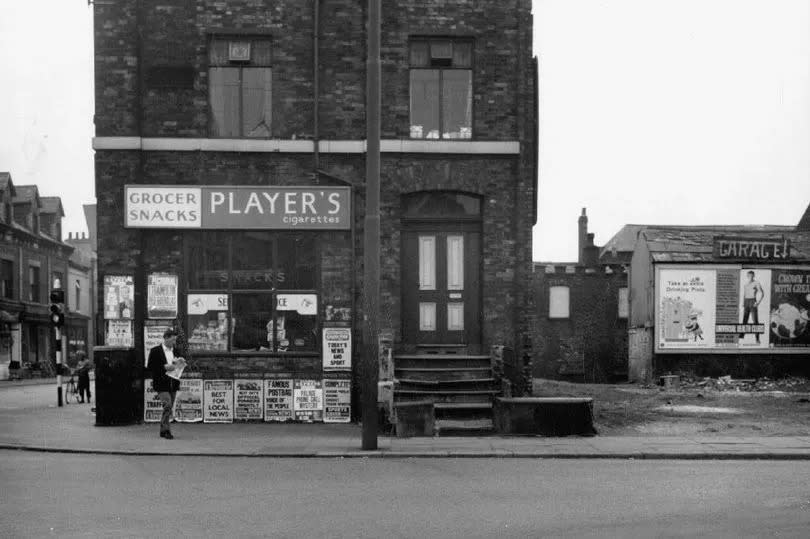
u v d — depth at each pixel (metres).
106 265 15.92
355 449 12.38
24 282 48.19
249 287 16.31
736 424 15.04
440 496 8.66
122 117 16.05
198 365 16.08
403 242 16.80
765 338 28.38
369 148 12.66
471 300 16.78
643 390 24.30
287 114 16.36
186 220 15.98
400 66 16.45
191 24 16.31
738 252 28.52
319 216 16.11
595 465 10.99
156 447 12.59
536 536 6.88
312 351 16.25
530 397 15.39
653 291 28.70
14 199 49.47
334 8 16.47
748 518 7.53
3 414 18.67
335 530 7.11
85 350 59.09
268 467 10.85
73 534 6.97
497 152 16.44
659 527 7.19
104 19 16.09
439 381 15.50
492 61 16.59
